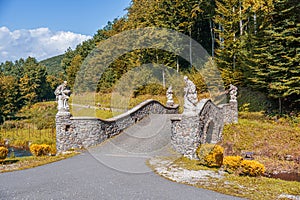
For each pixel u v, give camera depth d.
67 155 11.23
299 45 15.04
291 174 9.80
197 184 7.28
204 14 25.09
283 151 12.30
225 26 20.59
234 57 20.14
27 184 7.39
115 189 6.83
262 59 16.44
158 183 7.35
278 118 15.95
